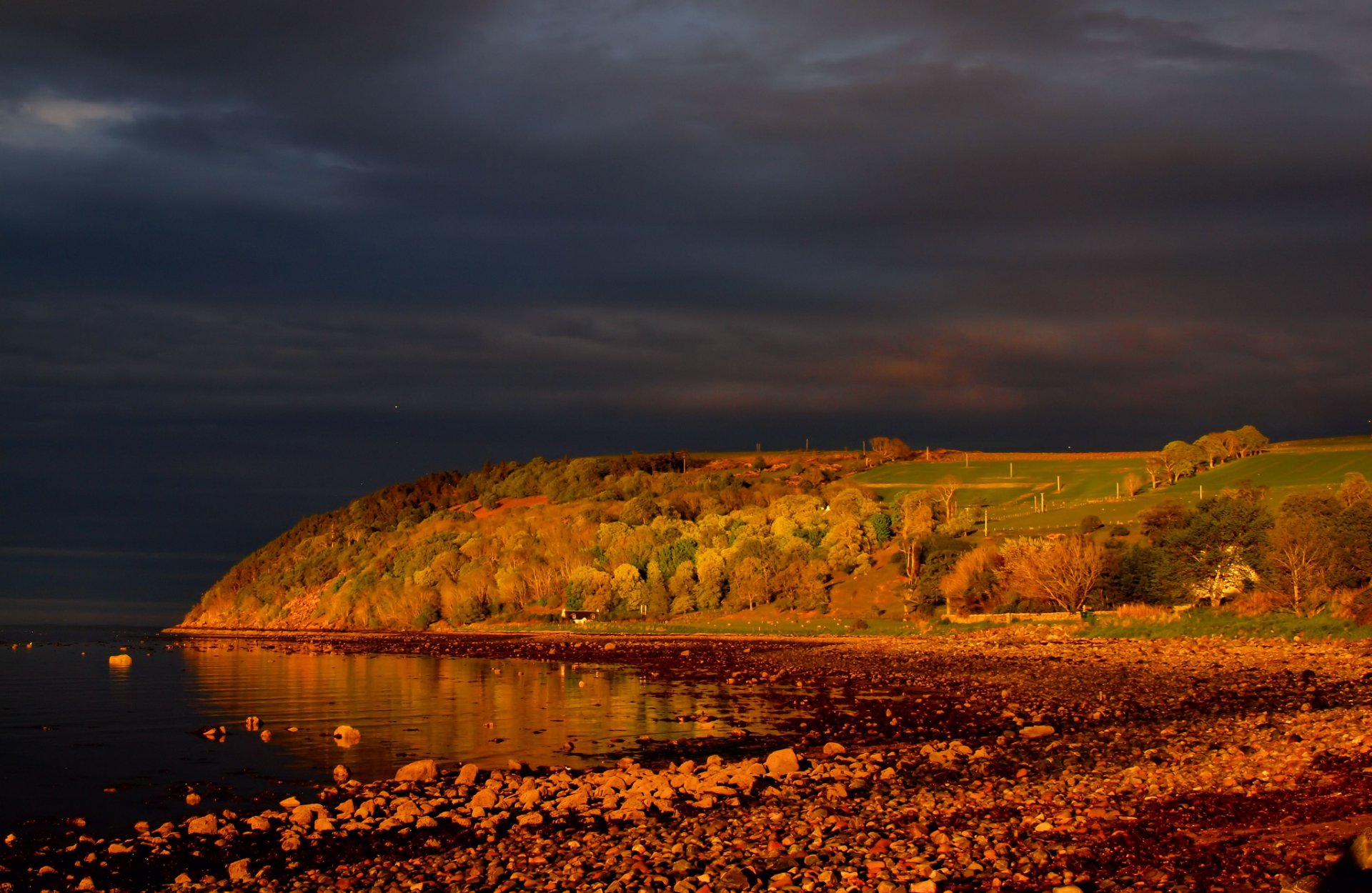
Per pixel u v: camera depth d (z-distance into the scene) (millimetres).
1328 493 103062
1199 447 177625
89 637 175000
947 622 97500
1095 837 18250
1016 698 44500
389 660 87500
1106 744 30328
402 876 18734
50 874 19391
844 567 130125
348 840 21547
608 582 145375
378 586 186750
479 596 161875
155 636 177875
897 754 30688
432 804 24609
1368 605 65875
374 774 29844
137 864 20062
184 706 49562
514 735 37594
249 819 23031
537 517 199375
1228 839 17359
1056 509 158375
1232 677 48625
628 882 17266
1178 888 14820
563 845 20328
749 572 130875
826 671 62094
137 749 34969
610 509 190875
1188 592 86812
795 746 33844
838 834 19984
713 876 17312
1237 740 28812
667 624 129375
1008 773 26641
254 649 114062
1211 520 89625
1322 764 23047
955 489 172625
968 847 18141
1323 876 14672
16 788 28141
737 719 40906
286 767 31328
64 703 51312
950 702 44656
